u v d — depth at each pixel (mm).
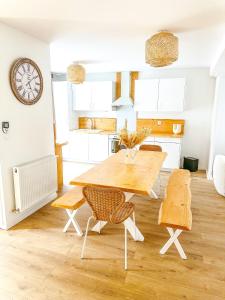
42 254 2312
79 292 1846
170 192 2711
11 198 2822
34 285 1914
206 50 3479
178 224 2020
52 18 2320
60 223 2945
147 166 2877
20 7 2051
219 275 2043
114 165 2918
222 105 4527
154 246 2457
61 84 5762
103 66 4957
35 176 3057
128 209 2285
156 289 1882
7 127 2660
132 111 5836
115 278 1996
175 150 5086
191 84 5250
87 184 2258
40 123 3268
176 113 5477
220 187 3777
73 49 3510
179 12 2125
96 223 2914
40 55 3125
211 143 4910
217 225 2904
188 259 2254
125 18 2289
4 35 2523
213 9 2055
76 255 2299
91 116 6309
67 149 6098
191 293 1847
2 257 2264
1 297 1798
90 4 1979
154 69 5410
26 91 2902
